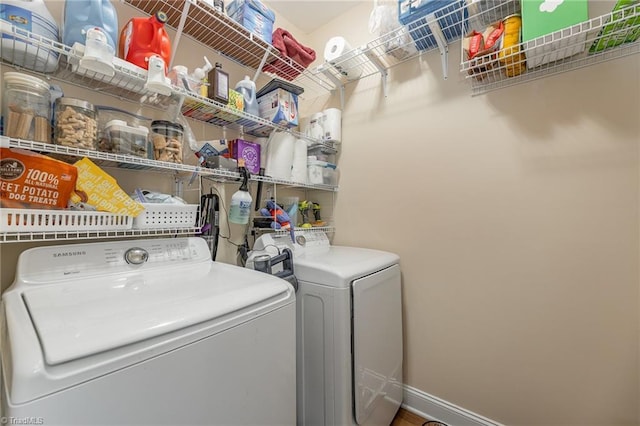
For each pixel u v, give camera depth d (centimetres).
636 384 110
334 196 207
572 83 123
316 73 190
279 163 165
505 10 133
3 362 55
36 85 84
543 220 129
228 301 77
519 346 135
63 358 48
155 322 62
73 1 92
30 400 44
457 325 153
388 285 151
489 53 123
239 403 76
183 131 123
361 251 171
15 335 53
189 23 139
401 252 174
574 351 122
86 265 93
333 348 118
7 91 80
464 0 127
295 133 179
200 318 68
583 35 106
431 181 163
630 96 111
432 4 130
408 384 170
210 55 160
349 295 120
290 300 95
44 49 87
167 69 111
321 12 205
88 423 50
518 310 136
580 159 121
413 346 168
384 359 144
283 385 91
